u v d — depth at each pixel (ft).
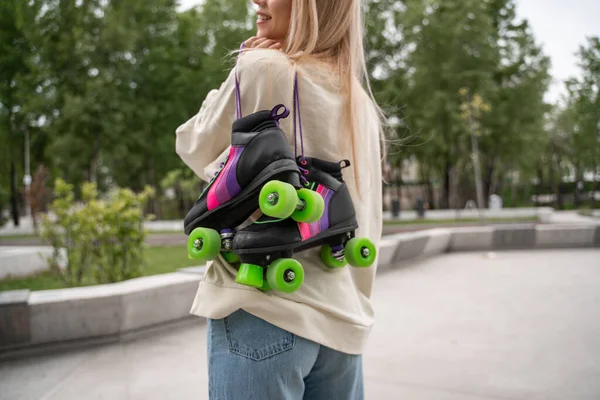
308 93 3.54
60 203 21.44
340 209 3.47
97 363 12.72
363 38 4.47
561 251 35.12
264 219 3.17
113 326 14.48
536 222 81.30
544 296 20.33
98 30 106.63
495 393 10.50
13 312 13.28
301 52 3.61
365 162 3.99
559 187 179.93
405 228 71.97
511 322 16.34
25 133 115.24
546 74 113.29
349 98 3.75
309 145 3.62
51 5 104.99
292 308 3.22
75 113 100.63
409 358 12.92
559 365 12.13
